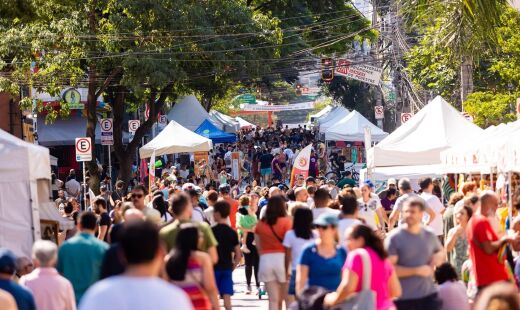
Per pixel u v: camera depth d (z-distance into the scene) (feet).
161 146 228.22
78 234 72.69
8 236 92.68
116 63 224.94
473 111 186.19
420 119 151.94
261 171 307.58
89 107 228.63
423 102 341.00
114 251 58.80
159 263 36.96
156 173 284.82
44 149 96.73
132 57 220.02
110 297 32.63
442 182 160.86
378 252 59.41
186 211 70.74
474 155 112.06
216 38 239.50
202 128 316.40
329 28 354.54
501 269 75.36
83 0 218.59
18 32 213.05
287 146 429.38
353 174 282.77
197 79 255.91
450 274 69.10
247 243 116.47
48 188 104.22
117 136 255.70
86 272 71.51
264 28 256.73
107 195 162.71
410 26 131.03
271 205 84.17
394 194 135.23
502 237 75.82
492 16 112.68
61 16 217.97
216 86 268.62
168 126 233.35
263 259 84.28
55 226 104.73
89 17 221.25
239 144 410.52
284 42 326.44
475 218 75.66
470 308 73.67
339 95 545.44
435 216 102.63
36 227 93.56
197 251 62.49
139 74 224.12
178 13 230.27
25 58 216.95
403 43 298.15
